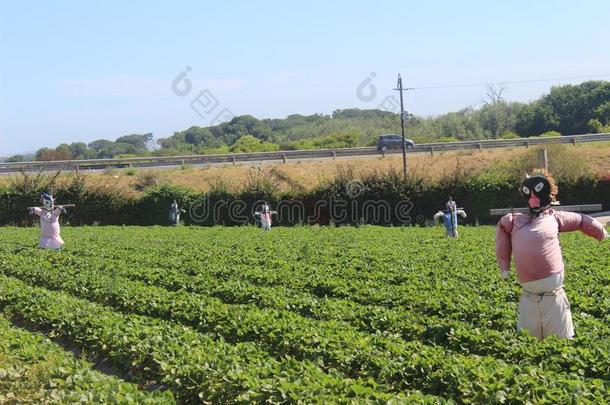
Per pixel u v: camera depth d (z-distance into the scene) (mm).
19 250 26000
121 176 53625
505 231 9805
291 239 29438
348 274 17562
